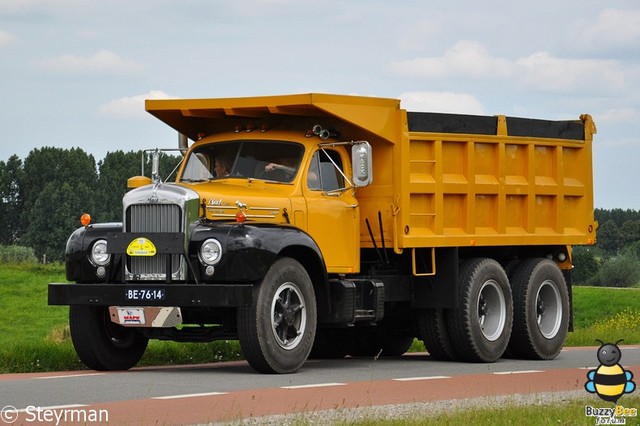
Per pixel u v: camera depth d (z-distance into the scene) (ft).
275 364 49.24
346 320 53.47
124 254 49.52
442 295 60.03
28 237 432.25
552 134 67.26
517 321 64.39
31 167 451.12
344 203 56.29
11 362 54.13
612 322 107.86
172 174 57.21
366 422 34.30
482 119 62.59
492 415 35.91
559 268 67.00
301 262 53.11
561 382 47.88
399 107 58.18
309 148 55.26
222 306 48.34
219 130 58.90
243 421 34.45
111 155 448.65
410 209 58.49
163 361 59.41
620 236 521.24
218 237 48.47
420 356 68.64
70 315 52.44
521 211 65.57
